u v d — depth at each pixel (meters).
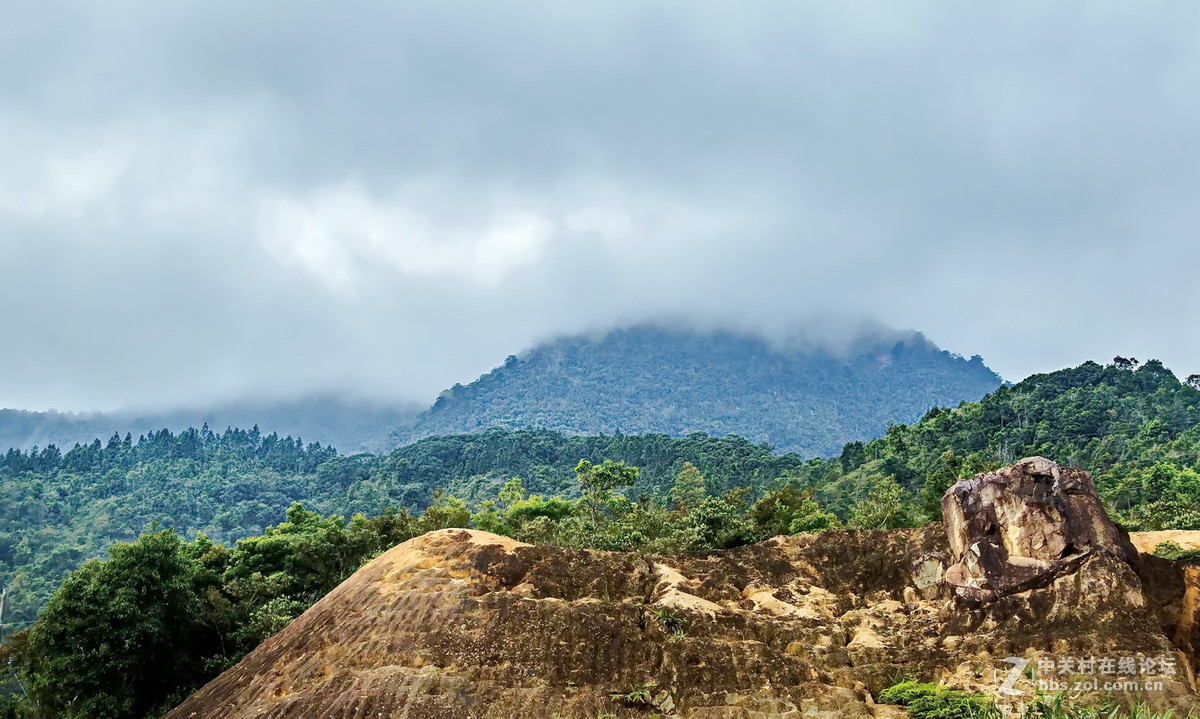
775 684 22.31
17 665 37.19
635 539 53.50
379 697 22.11
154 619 35.09
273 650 27.30
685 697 21.97
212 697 26.67
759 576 29.22
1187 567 25.09
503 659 23.23
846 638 25.03
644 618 25.19
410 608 25.47
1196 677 21.89
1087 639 21.98
